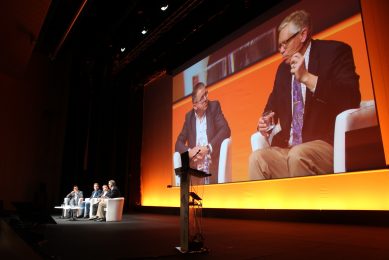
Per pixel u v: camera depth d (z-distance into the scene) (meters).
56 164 12.75
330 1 6.64
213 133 9.05
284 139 7.08
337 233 4.57
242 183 8.02
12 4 6.76
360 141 5.73
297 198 6.72
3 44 8.56
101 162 12.78
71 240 4.12
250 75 8.22
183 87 10.61
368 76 5.76
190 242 3.29
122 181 12.61
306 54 6.92
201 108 9.66
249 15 8.46
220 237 4.32
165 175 11.08
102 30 11.30
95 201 8.07
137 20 10.07
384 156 5.40
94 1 9.81
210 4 8.77
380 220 5.34
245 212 7.70
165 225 6.27
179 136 10.47
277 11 7.79
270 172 7.29
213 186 8.82
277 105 7.37
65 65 13.64
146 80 12.43
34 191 12.04
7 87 11.67
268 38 7.90
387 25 5.82
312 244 3.62
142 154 12.65
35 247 3.61
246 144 8.01
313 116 6.55
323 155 6.26
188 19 9.45
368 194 5.61
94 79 13.06
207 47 9.86
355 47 6.05
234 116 8.47
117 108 12.99
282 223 6.32
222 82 9.06
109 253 3.18
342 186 5.98
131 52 11.03
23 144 11.97
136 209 12.19
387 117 5.63
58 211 11.77
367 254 2.99
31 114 12.35
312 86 6.66
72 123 12.77
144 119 12.80
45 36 11.65
